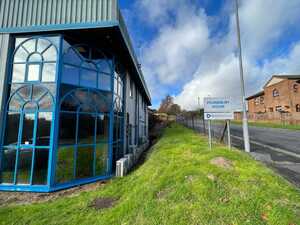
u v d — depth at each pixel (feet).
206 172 16.28
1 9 22.33
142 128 59.00
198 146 29.04
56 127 20.15
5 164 20.38
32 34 22.03
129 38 28.86
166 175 17.01
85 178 22.11
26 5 22.17
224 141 39.34
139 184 17.62
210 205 11.85
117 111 28.89
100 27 20.97
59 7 21.91
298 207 11.10
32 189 19.33
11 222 13.00
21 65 21.70
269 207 11.16
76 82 22.50
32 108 20.76
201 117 108.47
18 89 21.29
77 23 21.17
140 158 33.91
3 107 20.93
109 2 21.70
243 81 29.01
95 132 23.85
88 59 24.00
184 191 13.74
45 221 12.96
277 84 106.83
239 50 29.48
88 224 12.26
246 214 10.72
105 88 25.57
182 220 10.89
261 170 16.89
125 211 12.81
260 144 36.14
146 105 71.46
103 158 24.45
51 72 21.06
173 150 27.76
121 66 31.35
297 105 95.76
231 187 13.78
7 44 21.72
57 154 20.06
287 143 37.52
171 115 166.09
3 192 19.22
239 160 19.71
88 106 23.38
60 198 17.58
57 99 20.44
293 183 15.52
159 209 12.20
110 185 19.90
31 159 20.06
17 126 20.74
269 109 114.62
